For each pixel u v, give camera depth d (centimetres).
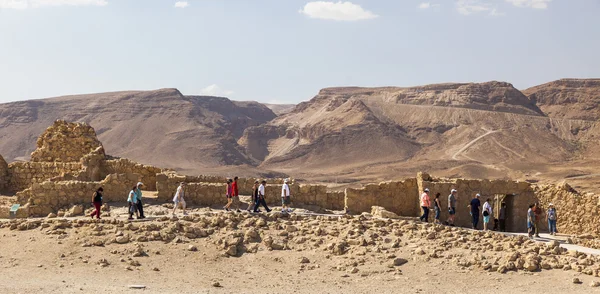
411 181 3797
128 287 2261
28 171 4028
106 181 3369
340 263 2631
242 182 3706
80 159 4147
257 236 2858
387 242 2869
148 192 3812
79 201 3300
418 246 2814
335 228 2964
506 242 2873
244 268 2578
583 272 2545
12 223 2902
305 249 2773
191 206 3406
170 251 2680
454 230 3078
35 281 2272
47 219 2964
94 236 2755
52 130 4319
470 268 2597
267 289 2338
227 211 3192
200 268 2548
